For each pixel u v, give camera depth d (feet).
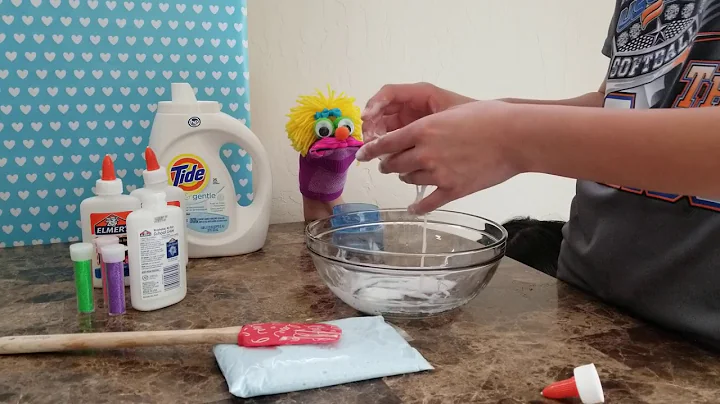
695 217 2.06
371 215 2.78
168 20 3.25
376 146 1.82
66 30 3.11
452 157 1.76
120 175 3.33
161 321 2.16
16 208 3.21
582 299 2.46
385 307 2.15
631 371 1.79
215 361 1.85
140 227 2.20
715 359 1.89
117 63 3.22
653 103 2.31
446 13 4.21
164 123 2.85
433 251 2.78
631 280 2.24
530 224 4.05
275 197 3.95
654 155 1.61
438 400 1.60
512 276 2.78
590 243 2.50
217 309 2.28
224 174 2.95
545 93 4.73
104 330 2.08
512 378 1.73
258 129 3.83
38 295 2.45
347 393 1.64
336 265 2.19
